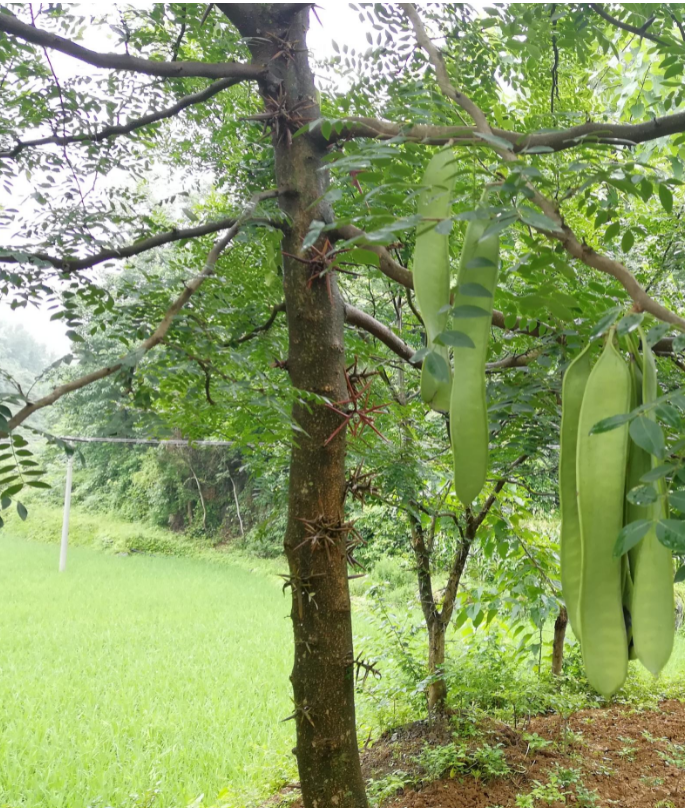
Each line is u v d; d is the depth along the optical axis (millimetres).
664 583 1062
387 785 3951
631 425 908
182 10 2850
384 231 1089
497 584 4867
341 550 2332
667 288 3379
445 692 4785
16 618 11875
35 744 5961
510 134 1346
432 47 1354
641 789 3939
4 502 1321
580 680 5652
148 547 22234
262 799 4320
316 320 2291
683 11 2414
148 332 1900
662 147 3322
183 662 8914
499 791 3902
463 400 1200
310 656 2305
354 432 2344
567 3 2441
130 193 2762
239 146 3322
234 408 2061
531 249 1349
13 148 2707
